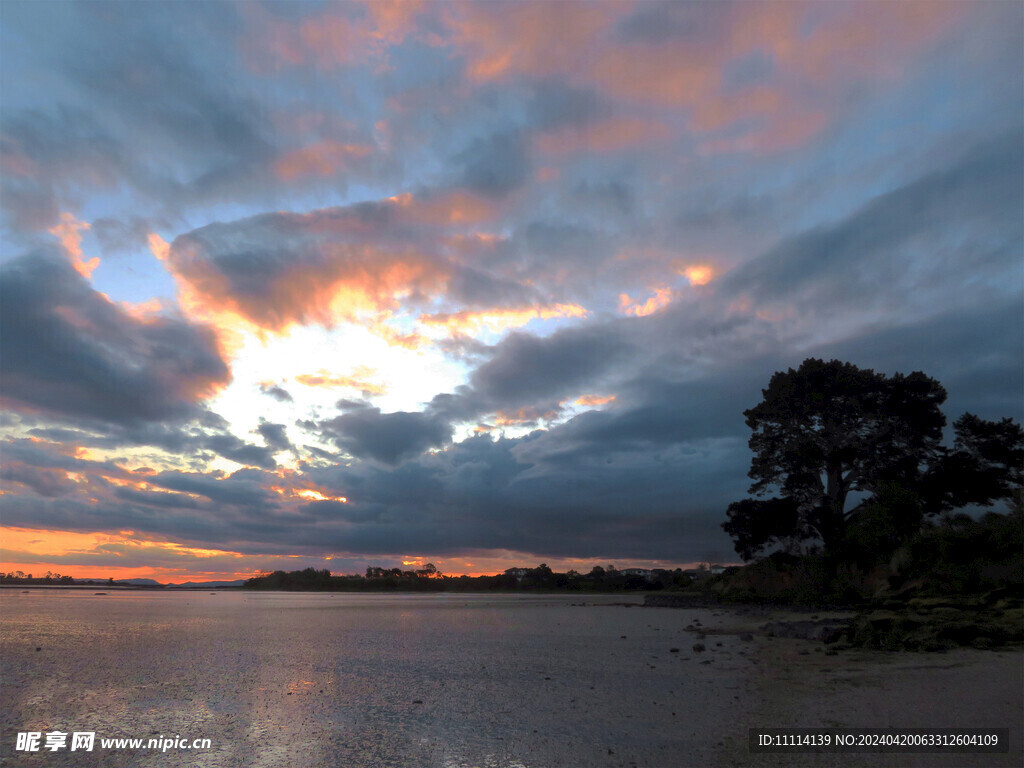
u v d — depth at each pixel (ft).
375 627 87.30
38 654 56.54
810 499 167.02
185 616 108.27
